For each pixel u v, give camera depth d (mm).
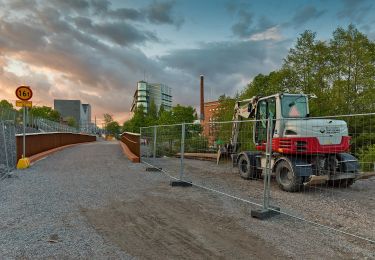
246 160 11555
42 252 4613
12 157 13742
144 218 6348
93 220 6160
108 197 8078
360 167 9375
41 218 6215
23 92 12992
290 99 10773
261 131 11414
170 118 53656
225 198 8273
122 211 6820
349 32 35094
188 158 18328
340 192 9695
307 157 9695
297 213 7020
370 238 5516
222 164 13859
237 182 11008
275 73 35281
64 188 9070
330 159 9781
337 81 34000
